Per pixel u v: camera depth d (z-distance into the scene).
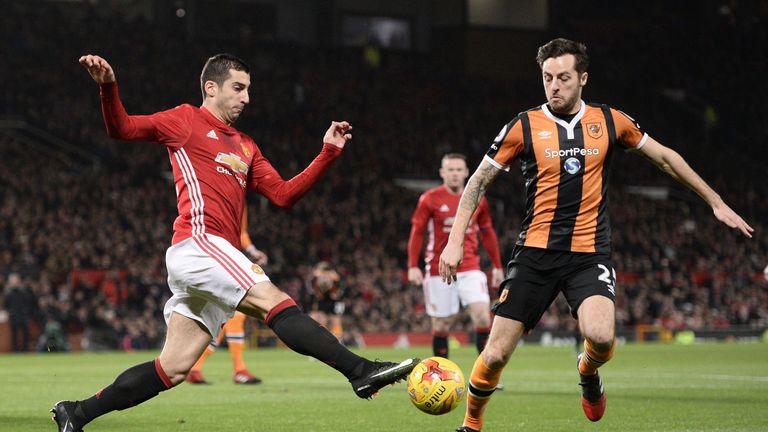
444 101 180.88
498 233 138.50
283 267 115.50
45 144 142.62
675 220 157.50
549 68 23.03
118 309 101.75
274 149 150.12
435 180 161.62
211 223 22.20
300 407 34.47
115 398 22.16
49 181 123.69
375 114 171.12
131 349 100.19
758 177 185.00
